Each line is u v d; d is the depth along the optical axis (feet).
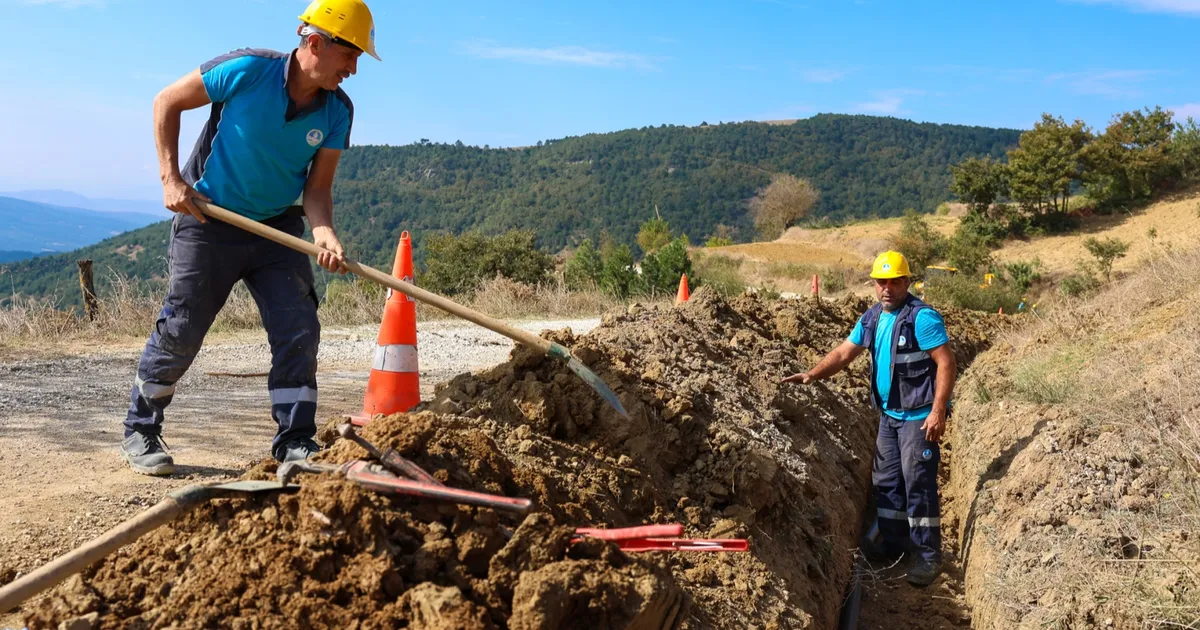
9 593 7.90
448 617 7.90
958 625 16.38
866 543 19.70
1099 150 173.06
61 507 13.10
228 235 14.20
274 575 8.32
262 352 33.47
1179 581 12.21
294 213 14.84
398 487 9.22
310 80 13.57
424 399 24.99
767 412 19.06
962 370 34.27
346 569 8.46
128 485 14.33
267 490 9.27
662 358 19.17
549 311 57.41
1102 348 22.99
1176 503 14.05
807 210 260.62
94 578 8.72
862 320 19.48
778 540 14.90
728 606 12.10
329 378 28.60
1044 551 14.60
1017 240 175.42
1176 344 20.10
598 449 13.62
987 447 20.63
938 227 201.16
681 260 72.90
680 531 10.37
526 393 13.82
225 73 13.43
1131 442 16.58
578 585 8.68
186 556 8.93
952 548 19.77
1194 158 176.86
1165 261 31.30
